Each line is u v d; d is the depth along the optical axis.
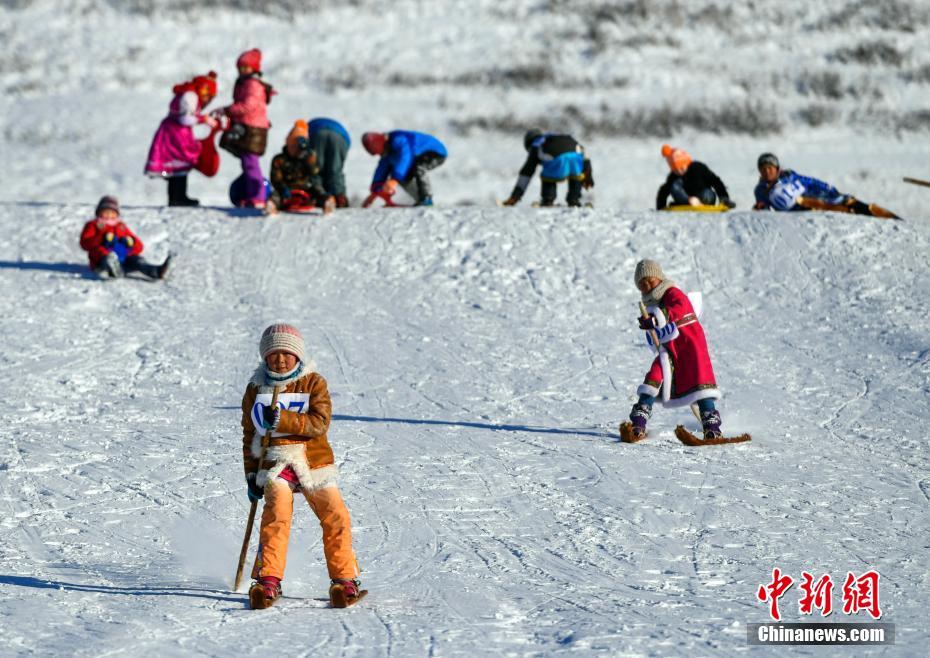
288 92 116.94
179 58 124.88
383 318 52.00
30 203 69.44
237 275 57.91
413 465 32.75
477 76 121.25
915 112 115.44
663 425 37.78
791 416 38.69
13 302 53.53
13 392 40.88
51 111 111.00
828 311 52.72
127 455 33.59
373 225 63.41
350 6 136.88
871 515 28.23
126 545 26.12
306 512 28.84
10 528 27.22
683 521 27.69
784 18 135.38
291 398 21.88
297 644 19.14
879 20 135.38
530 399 40.84
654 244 60.47
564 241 60.94
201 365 44.97
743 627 20.05
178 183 68.50
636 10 135.62
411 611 21.38
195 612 21.09
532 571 24.12
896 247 59.31
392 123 109.25
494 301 54.44
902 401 40.34
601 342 48.81
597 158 101.56
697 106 115.44
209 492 30.20
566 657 18.33
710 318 52.22
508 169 98.12
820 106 115.94
